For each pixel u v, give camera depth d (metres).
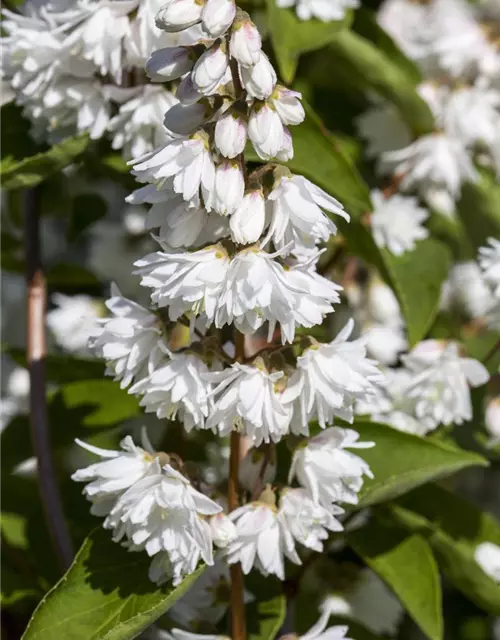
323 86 0.90
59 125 0.78
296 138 0.80
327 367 0.71
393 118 0.89
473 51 0.89
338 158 0.80
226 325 0.76
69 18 0.76
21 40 0.76
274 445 0.73
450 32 0.89
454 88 0.89
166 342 0.71
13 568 0.83
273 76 0.68
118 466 0.71
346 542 0.82
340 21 0.83
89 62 0.77
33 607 0.87
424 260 0.86
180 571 0.71
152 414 0.88
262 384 0.70
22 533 0.83
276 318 0.70
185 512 0.71
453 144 0.88
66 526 0.81
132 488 0.71
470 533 0.82
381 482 0.75
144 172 0.69
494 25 0.90
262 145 0.69
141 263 0.70
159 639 0.80
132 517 0.70
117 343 0.71
